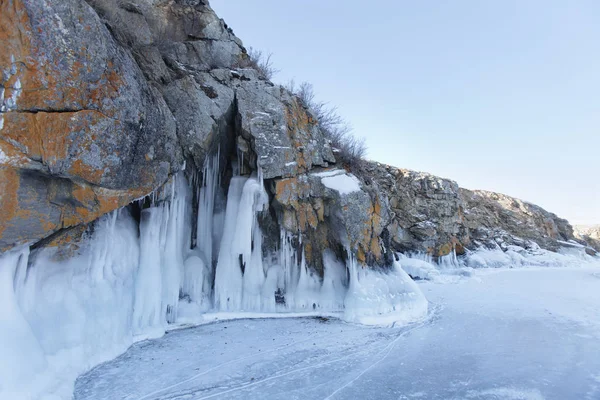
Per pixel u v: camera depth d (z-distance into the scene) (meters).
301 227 10.15
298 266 10.29
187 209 9.52
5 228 4.55
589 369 5.79
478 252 25.11
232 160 10.86
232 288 9.51
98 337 5.84
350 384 5.17
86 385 4.88
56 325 5.20
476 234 27.16
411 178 22.22
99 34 5.42
